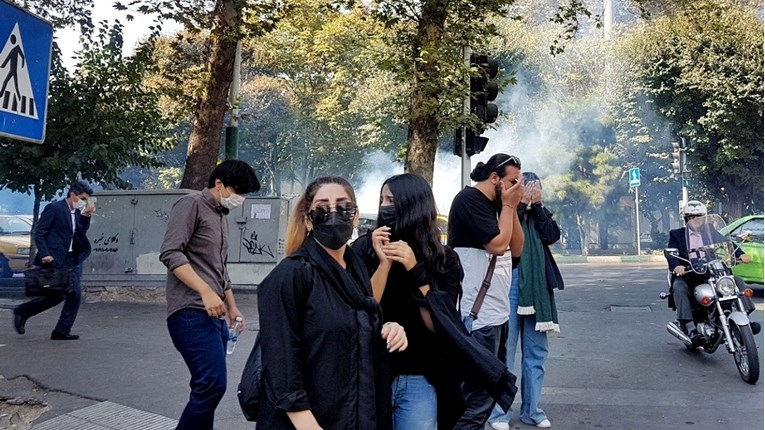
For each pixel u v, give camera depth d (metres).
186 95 12.48
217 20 11.90
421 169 11.02
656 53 26.91
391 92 27.67
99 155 12.64
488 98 9.09
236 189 4.16
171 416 5.19
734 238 8.09
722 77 25.00
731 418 5.46
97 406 5.40
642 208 34.25
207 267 4.13
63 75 12.91
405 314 3.06
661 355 7.85
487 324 4.37
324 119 34.28
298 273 2.55
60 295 7.77
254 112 36.78
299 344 2.52
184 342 3.93
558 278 5.27
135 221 11.98
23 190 13.02
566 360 7.62
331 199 2.66
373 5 12.57
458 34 10.78
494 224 4.27
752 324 6.84
